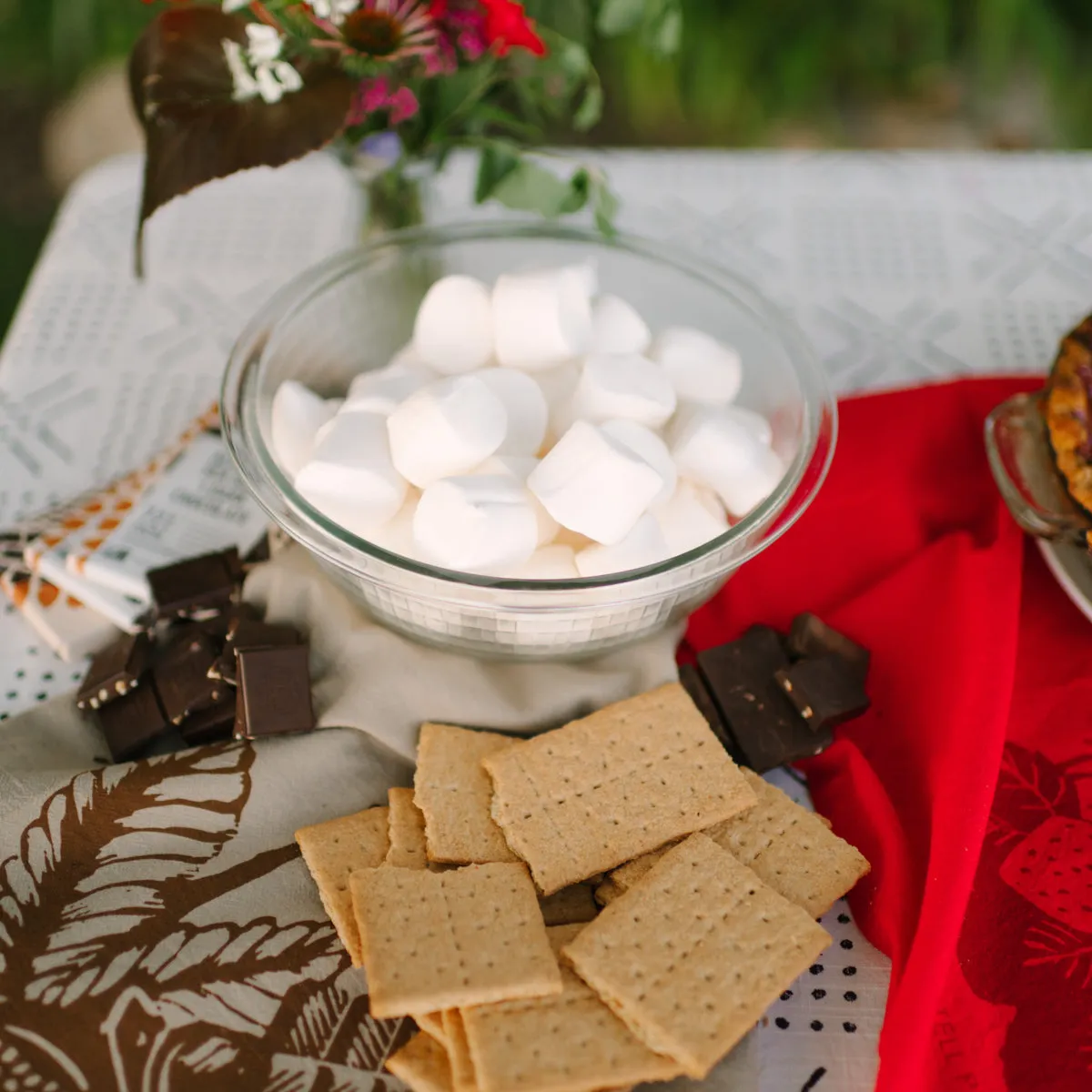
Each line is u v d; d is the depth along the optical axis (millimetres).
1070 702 596
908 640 613
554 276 598
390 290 655
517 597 528
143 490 646
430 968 507
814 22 1338
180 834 552
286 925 534
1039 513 599
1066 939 542
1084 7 1353
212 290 760
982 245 789
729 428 581
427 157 646
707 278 642
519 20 583
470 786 561
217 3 592
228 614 614
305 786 565
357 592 580
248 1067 507
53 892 538
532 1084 488
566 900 545
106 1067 506
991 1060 521
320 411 597
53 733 584
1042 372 719
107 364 725
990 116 1413
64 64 1380
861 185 820
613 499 546
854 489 644
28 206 1300
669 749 567
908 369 727
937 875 537
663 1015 500
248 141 571
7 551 628
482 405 562
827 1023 531
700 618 638
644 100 1340
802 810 565
